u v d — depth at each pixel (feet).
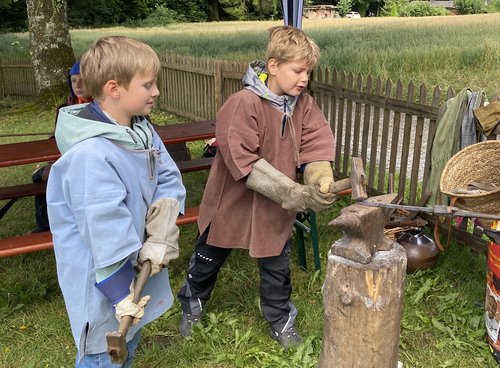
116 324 6.02
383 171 14.53
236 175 7.63
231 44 62.75
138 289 5.57
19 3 117.29
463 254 11.82
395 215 11.50
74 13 132.05
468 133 11.27
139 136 5.95
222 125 7.77
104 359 6.15
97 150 5.40
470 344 9.04
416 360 8.78
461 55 37.60
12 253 9.45
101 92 5.65
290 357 8.74
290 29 7.64
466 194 9.14
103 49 5.56
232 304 10.38
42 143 12.86
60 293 11.07
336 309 6.13
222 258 9.05
